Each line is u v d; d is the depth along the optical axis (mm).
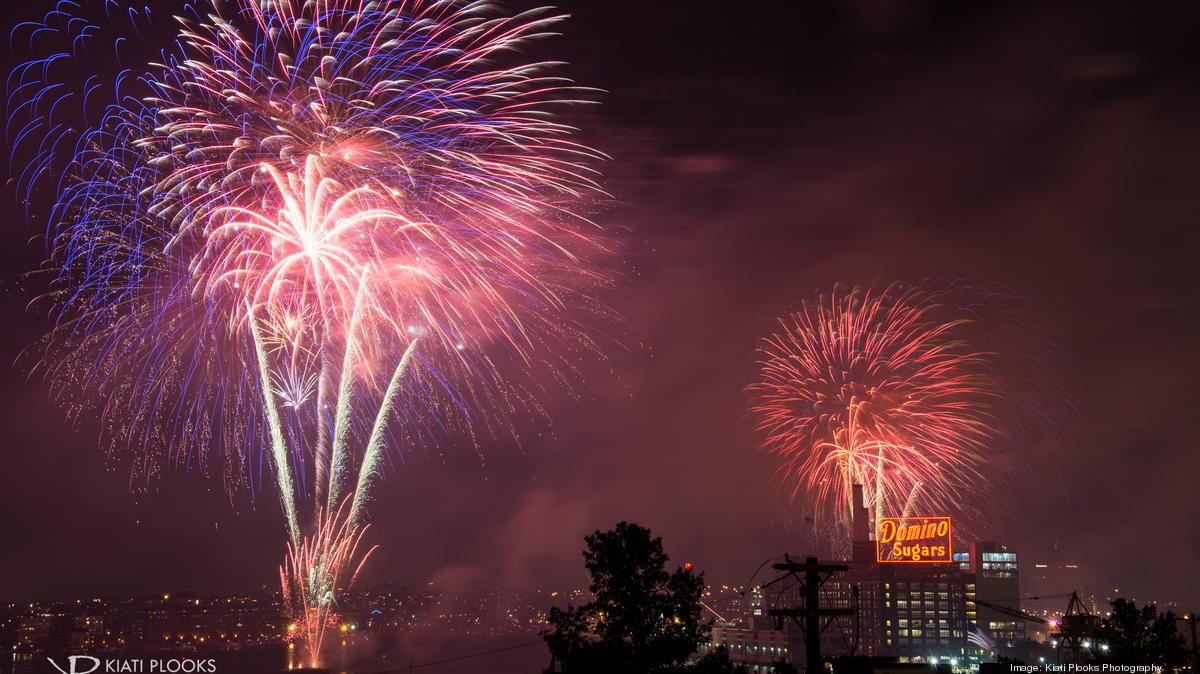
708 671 60188
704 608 61906
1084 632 102500
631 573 60688
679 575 61281
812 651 68125
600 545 61344
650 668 58719
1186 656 97188
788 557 69938
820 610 68875
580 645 59688
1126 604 98125
